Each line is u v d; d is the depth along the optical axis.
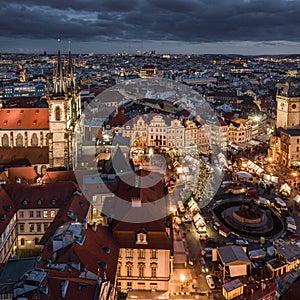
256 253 133.62
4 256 119.19
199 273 125.12
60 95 187.75
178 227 153.12
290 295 84.25
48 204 134.00
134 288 114.31
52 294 75.12
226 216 164.25
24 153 191.50
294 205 178.25
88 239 101.00
